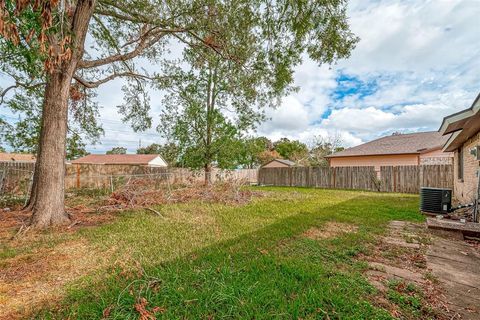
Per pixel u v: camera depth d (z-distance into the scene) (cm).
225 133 1185
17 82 655
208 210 647
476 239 392
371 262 301
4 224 473
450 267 286
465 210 654
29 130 994
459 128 578
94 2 479
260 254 318
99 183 1200
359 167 1356
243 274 254
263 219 535
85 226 476
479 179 541
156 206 701
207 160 1186
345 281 243
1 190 794
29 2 202
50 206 469
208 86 1175
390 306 203
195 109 1128
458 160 884
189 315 187
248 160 1252
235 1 517
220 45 620
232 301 203
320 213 599
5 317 189
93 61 562
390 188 1240
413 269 280
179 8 573
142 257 308
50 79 466
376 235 415
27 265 287
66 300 212
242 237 396
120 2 573
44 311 197
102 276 257
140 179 966
